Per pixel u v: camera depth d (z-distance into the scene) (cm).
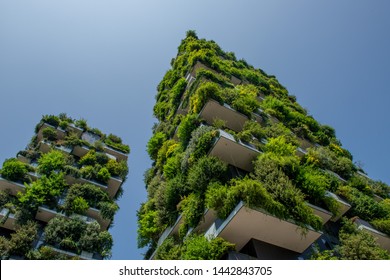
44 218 2591
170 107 3344
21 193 2598
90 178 3059
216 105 2467
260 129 2320
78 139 3406
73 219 2562
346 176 2611
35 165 2983
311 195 1892
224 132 2081
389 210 2269
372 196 2505
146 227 2314
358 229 2025
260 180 1802
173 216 2145
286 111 3138
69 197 2709
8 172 2702
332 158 2716
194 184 1934
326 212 1878
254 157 2064
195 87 2878
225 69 3541
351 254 1620
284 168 1900
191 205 1903
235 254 1466
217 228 1686
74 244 2384
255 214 1584
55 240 2375
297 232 1652
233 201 1622
